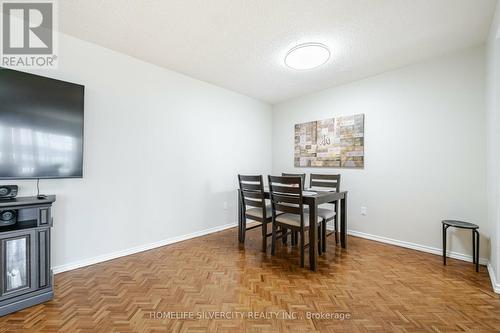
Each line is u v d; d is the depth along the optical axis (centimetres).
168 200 291
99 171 234
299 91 374
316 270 215
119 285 187
